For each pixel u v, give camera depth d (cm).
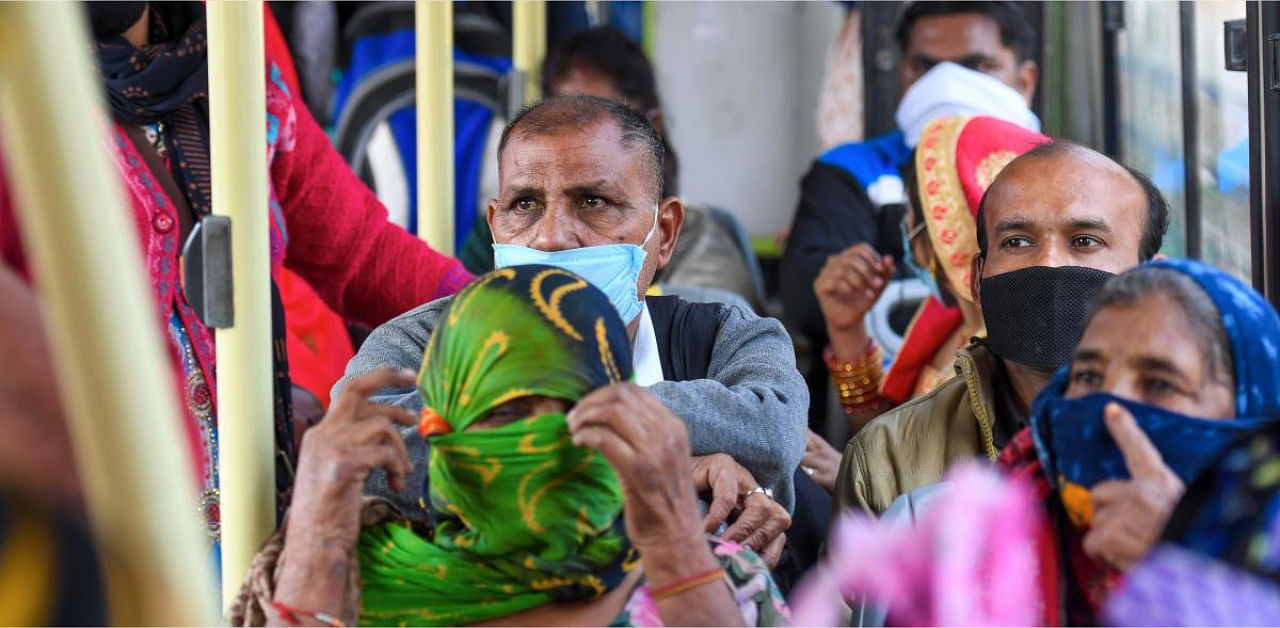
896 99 573
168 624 112
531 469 207
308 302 425
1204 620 185
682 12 642
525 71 488
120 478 114
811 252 518
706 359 280
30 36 113
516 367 207
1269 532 183
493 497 209
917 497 240
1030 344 265
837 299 421
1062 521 203
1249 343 193
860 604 229
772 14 647
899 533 209
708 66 647
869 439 284
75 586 103
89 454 113
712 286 504
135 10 290
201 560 118
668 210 290
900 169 525
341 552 211
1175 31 427
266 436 239
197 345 293
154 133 296
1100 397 196
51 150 113
